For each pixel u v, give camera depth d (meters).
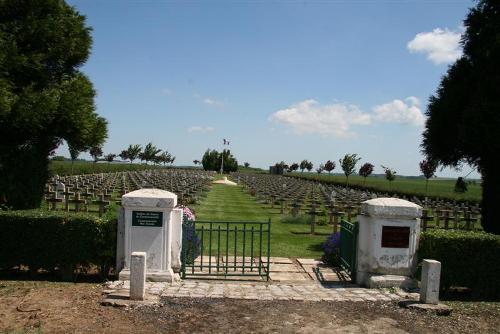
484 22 13.66
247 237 15.61
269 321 6.74
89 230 8.92
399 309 7.57
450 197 38.53
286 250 13.51
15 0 11.45
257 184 49.31
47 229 8.88
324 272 10.61
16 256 8.88
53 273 9.32
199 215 22.12
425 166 37.97
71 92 11.98
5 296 7.43
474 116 12.55
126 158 95.12
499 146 12.27
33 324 6.11
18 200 11.91
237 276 9.85
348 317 7.07
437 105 14.94
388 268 9.10
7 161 11.73
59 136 12.42
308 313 7.20
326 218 20.89
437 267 7.75
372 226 9.16
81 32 12.75
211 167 101.00
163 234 8.87
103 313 6.72
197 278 9.46
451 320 7.17
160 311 6.96
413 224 9.13
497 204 13.79
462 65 14.53
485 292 8.96
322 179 77.00
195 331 6.21
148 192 9.00
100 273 9.13
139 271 7.38
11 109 10.69
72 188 27.48
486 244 8.98
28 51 11.61
